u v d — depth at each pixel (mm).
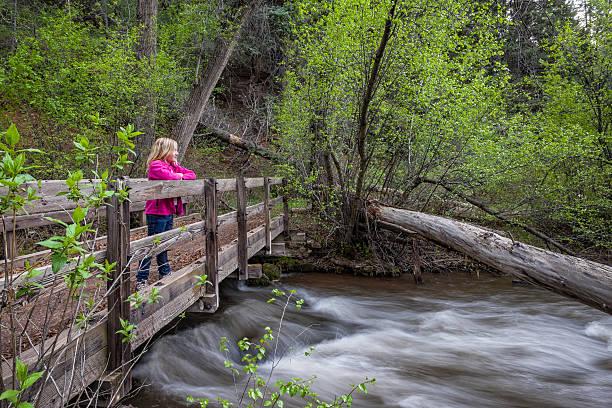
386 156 9672
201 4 12516
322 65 8742
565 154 8953
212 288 4883
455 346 5938
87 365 2770
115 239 2961
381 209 9094
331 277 9531
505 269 5188
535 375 5055
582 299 4305
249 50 18203
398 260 10125
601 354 5699
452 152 9367
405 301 8102
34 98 7645
